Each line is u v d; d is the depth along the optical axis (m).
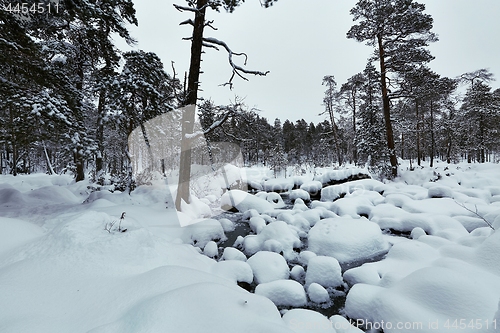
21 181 14.74
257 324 2.01
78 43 9.62
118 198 7.59
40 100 6.02
